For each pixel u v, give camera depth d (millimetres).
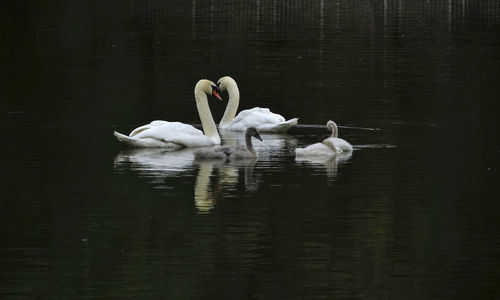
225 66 36219
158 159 20516
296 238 14539
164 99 29062
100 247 14086
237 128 25438
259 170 19312
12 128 23781
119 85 31359
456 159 20344
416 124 24969
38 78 32438
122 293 12367
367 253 13898
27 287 12555
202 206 16281
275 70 35344
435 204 16500
